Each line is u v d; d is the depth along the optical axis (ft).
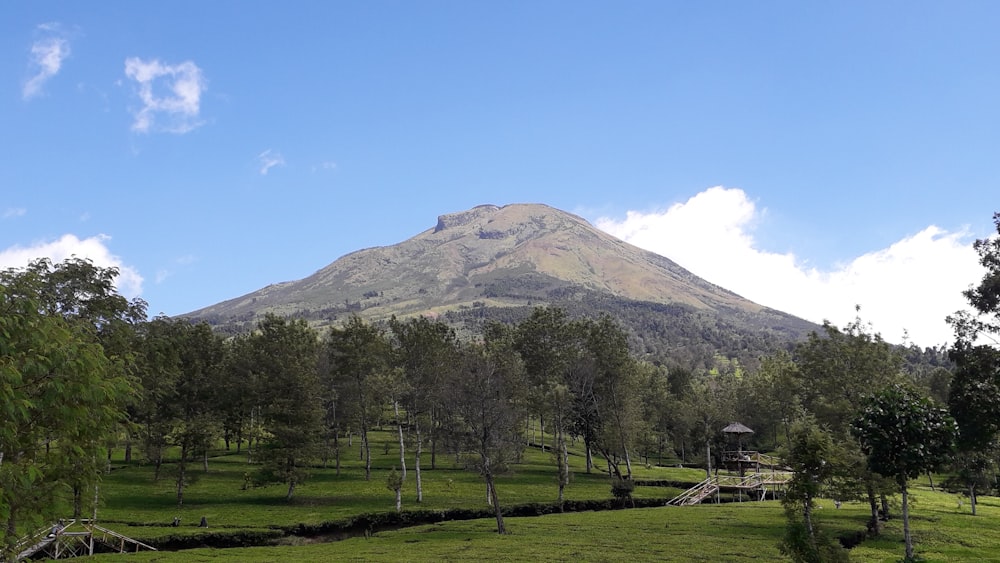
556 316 311.27
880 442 111.45
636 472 308.60
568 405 257.55
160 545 148.66
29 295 50.03
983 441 136.98
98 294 157.48
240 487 236.43
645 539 140.05
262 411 284.82
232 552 135.33
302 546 147.02
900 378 174.19
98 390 48.73
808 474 97.40
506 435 178.70
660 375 453.99
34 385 46.62
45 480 48.29
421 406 264.11
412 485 248.52
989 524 159.53
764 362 406.62
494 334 372.58
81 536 127.85
